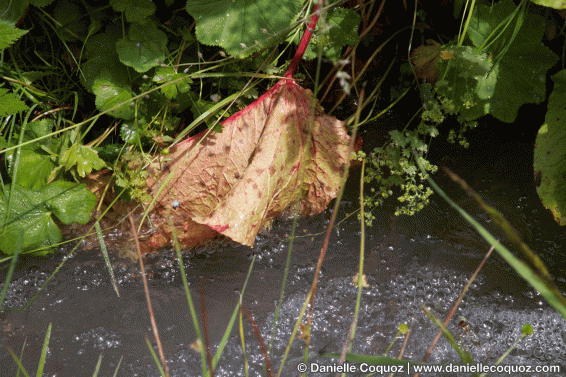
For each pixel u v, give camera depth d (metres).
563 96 1.59
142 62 1.60
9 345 1.51
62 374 1.49
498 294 1.56
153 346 1.51
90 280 1.57
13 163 1.58
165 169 1.60
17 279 1.57
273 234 1.62
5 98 1.55
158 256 1.59
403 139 1.60
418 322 1.54
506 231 1.36
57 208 1.57
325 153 1.62
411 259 1.59
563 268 1.58
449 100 1.62
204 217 1.59
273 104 1.61
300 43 1.62
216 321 1.53
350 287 1.57
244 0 1.58
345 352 1.39
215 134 1.60
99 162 1.58
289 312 1.54
